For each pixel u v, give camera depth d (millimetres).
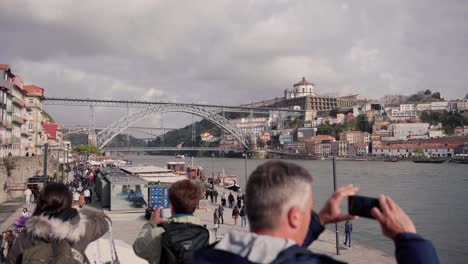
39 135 86125
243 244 1928
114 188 34812
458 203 55719
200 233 3408
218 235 24109
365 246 24578
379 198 1944
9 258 3301
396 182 90875
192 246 3305
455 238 33031
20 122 66312
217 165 164750
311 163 187625
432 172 123750
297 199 1949
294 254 1796
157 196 35188
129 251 7965
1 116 53469
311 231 2260
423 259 1714
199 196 3689
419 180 95812
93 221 3412
